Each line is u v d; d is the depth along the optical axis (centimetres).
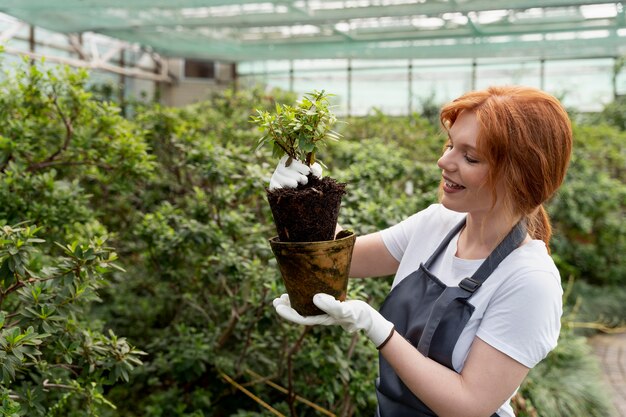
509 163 126
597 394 372
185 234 278
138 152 288
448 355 134
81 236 276
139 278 396
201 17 651
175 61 1169
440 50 814
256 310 276
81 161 294
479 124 126
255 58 947
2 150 253
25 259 171
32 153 276
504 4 524
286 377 301
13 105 274
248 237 306
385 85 1150
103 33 734
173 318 376
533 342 127
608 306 570
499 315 130
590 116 1022
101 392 199
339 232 139
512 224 138
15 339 152
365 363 280
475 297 135
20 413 169
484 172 129
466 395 126
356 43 816
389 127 565
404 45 824
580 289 598
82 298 179
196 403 287
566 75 1070
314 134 126
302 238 125
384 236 167
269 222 330
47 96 282
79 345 186
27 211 242
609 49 789
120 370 186
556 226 650
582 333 529
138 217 405
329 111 129
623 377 439
